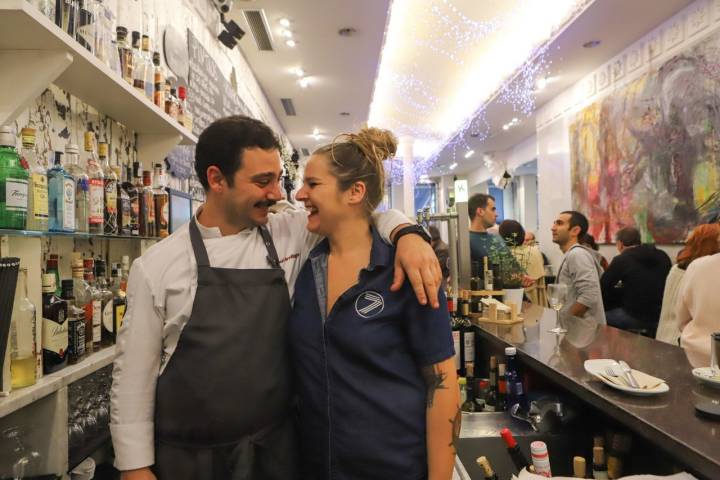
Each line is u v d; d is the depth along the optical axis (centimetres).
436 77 756
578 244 363
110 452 176
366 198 113
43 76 124
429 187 1731
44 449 124
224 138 119
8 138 112
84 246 183
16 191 111
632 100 541
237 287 117
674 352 171
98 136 193
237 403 113
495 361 216
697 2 440
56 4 126
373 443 103
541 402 181
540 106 795
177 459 114
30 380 116
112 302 164
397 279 104
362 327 105
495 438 168
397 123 1000
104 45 158
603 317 342
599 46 551
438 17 564
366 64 559
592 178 634
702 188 434
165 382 115
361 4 421
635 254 419
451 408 104
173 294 117
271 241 129
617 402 121
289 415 124
